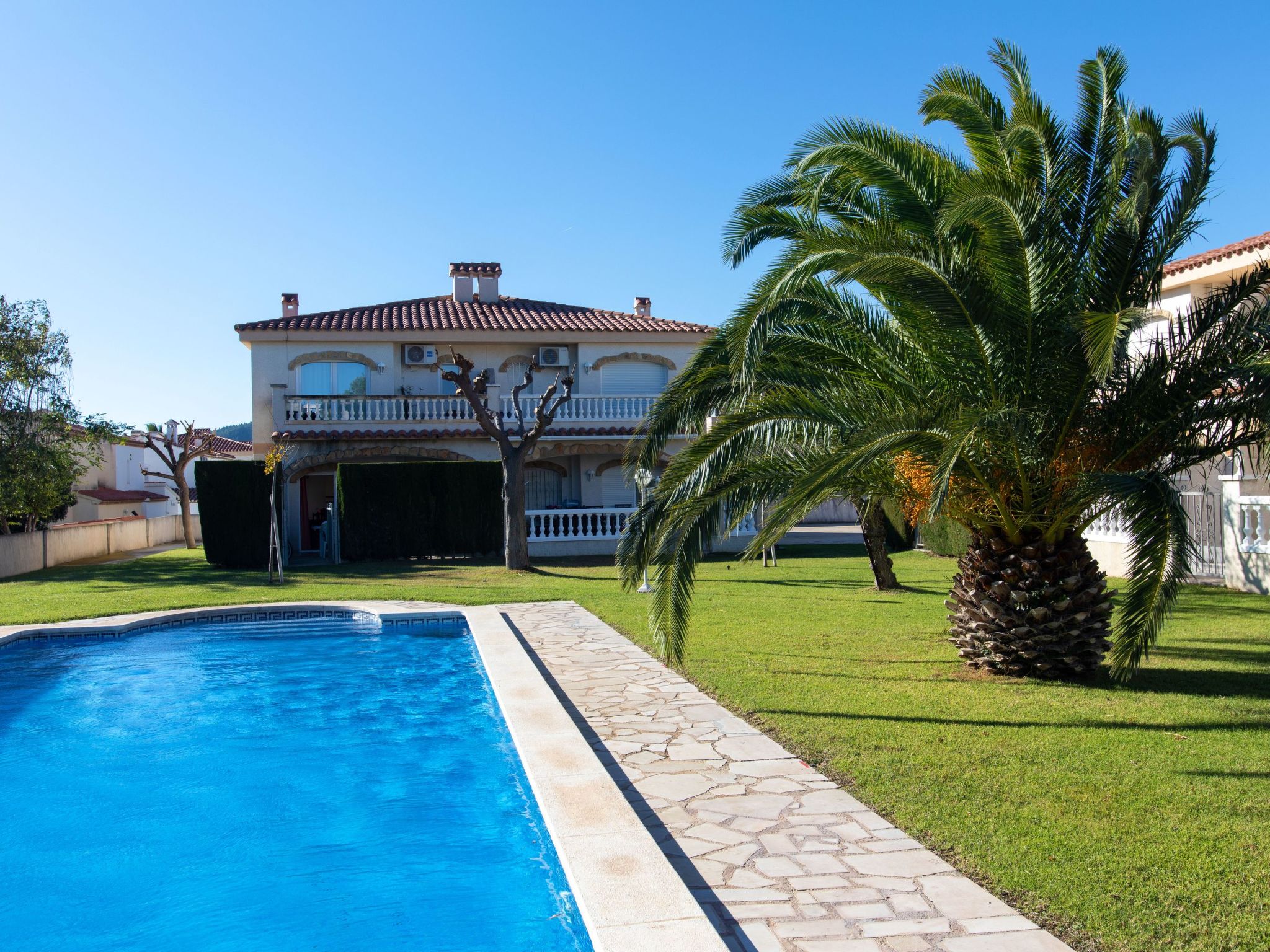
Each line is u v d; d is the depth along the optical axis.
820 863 4.69
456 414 29.48
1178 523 7.05
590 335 31.25
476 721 9.21
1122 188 8.34
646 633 12.18
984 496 9.06
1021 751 6.52
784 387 8.84
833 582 18.09
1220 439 8.45
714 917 4.10
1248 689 8.27
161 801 6.95
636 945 3.71
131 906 5.23
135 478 45.84
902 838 5.01
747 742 6.97
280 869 5.65
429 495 25.00
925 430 7.71
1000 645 9.05
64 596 17.81
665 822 5.30
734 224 9.76
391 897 5.23
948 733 7.04
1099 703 7.88
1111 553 17.50
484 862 5.71
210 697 10.30
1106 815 5.23
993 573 9.20
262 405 29.58
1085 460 8.59
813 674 9.30
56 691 10.62
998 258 7.51
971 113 8.50
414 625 14.43
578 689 8.90
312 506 30.73
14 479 24.55
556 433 29.61
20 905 5.27
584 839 4.89
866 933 3.92
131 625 13.94
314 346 29.84
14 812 6.75
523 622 13.39
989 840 4.89
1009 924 3.98
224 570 23.36
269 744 8.41
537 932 4.79
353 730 8.88
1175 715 7.43
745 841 5.00
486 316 32.75
